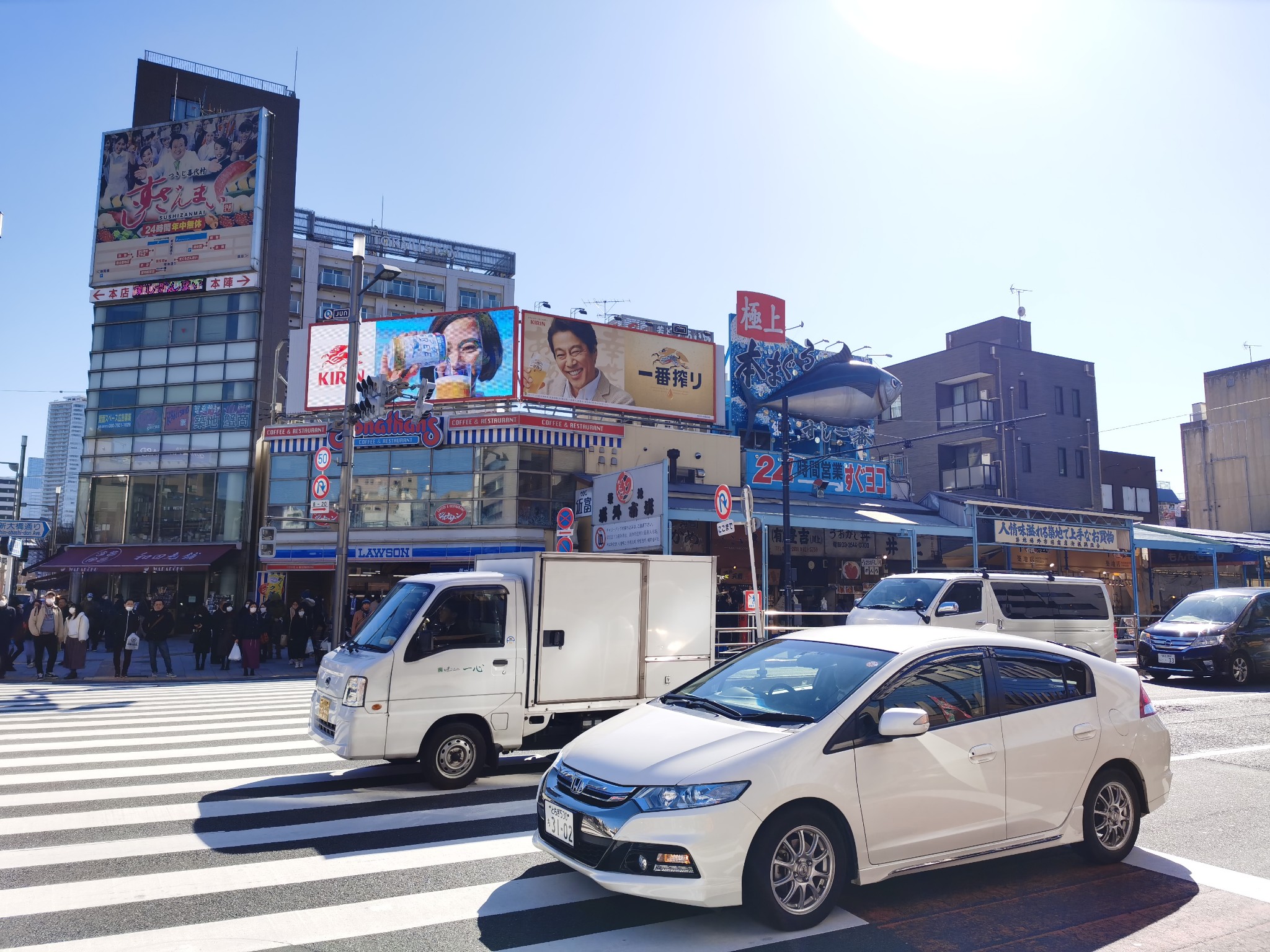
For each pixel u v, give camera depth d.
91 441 31.98
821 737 4.37
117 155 33.25
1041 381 40.03
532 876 5.09
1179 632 15.63
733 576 26.88
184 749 9.20
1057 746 5.08
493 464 26.42
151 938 4.12
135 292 32.50
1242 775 7.89
